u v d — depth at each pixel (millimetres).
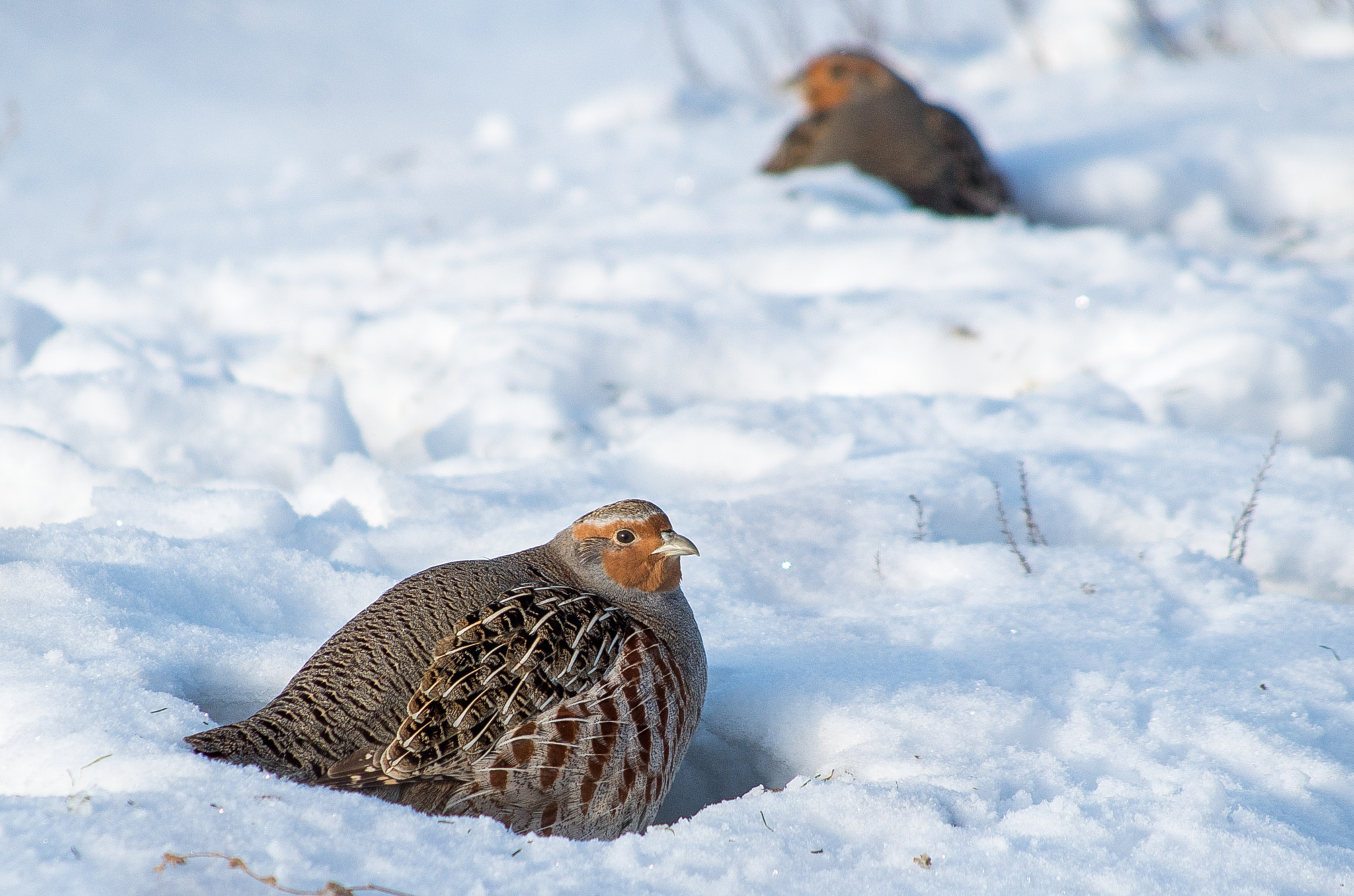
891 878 4664
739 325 13344
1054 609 7676
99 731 5227
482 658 5340
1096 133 20844
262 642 6645
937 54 32156
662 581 6035
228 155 29688
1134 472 9953
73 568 6992
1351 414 12094
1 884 4059
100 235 21828
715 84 32906
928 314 13133
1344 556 8820
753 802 5215
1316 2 27516
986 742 6027
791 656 7098
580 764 5418
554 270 15406
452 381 12430
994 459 10227
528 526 8805
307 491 9906
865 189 18188
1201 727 6066
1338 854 4855
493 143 26641
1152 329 12742
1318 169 18375
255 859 4324
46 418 10602
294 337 14008
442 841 4637
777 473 10125
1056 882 4633
